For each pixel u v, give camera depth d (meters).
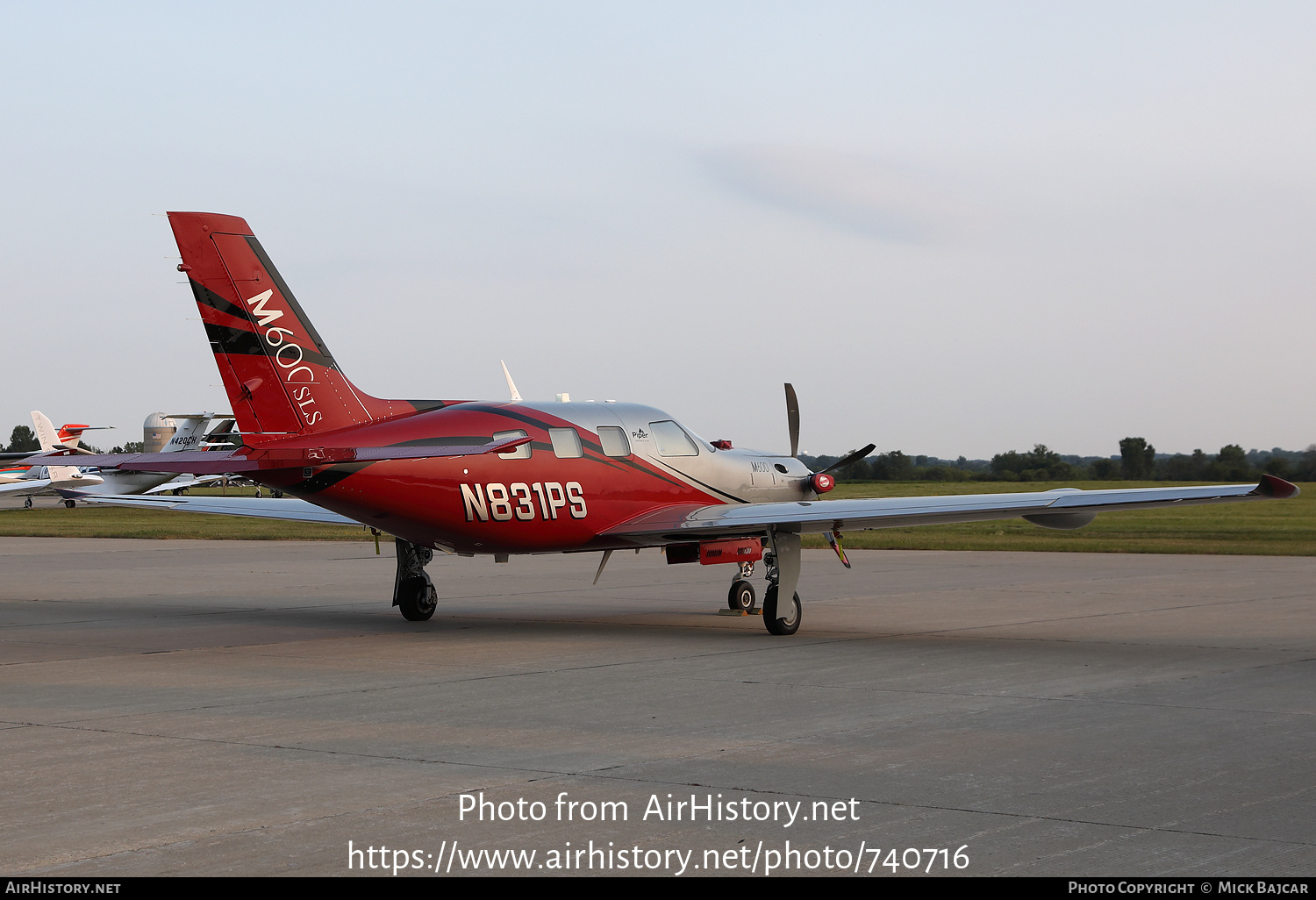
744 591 15.34
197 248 12.22
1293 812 5.55
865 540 32.34
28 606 16.77
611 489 13.59
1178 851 4.98
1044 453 99.31
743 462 15.05
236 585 20.38
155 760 6.71
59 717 8.09
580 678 9.74
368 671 10.21
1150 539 32.59
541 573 22.52
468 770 6.43
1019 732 7.43
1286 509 53.59
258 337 12.38
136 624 14.39
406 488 12.43
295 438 12.43
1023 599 16.59
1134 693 8.90
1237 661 10.59
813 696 8.83
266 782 6.19
